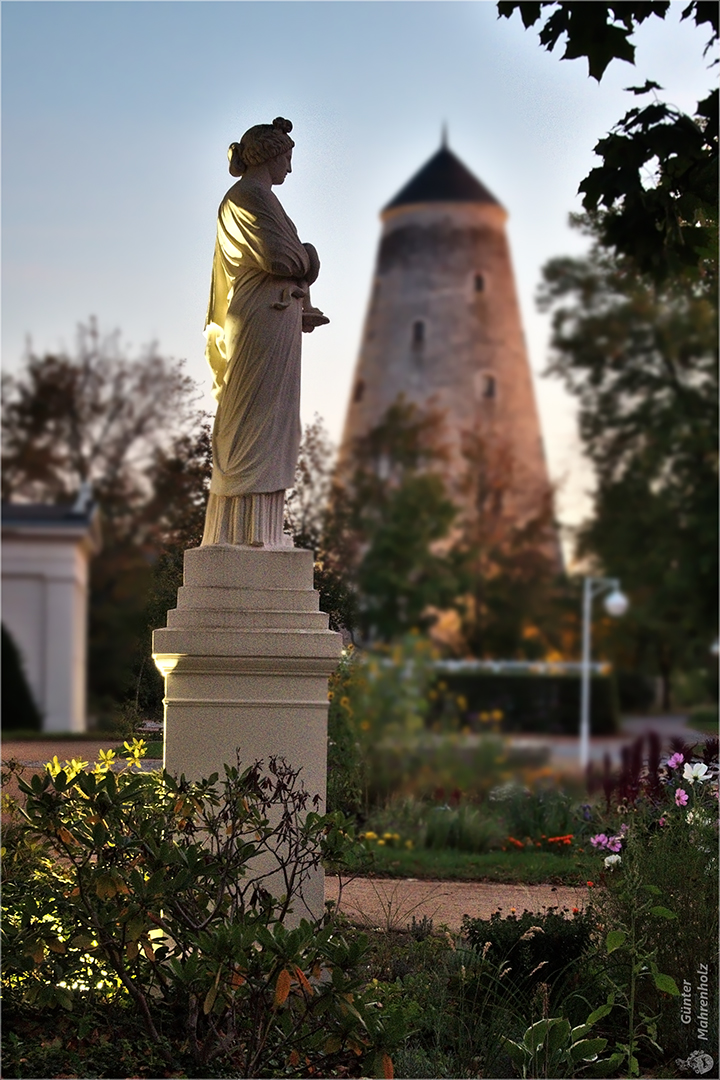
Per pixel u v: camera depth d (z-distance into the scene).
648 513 27.73
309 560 6.10
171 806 5.29
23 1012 5.37
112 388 24.38
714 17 6.20
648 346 28.06
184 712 5.97
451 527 29.89
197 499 9.95
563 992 5.71
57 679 21.16
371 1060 4.68
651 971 5.46
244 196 6.23
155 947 5.57
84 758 7.63
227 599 6.02
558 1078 5.09
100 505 23.81
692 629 27.02
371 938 6.48
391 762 15.88
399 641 25.89
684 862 5.73
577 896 8.36
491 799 12.31
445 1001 5.61
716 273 8.83
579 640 27.45
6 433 24.33
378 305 37.59
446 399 35.75
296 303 6.29
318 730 6.00
